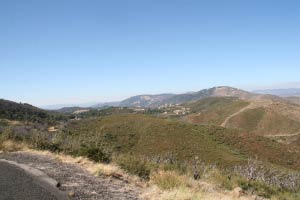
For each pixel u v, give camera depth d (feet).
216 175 58.54
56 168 41.16
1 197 25.85
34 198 26.45
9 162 40.83
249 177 64.34
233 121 560.20
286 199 60.13
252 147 236.02
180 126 259.39
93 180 37.14
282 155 230.48
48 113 382.83
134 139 246.27
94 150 56.85
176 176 46.09
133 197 32.58
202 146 217.77
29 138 71.97
